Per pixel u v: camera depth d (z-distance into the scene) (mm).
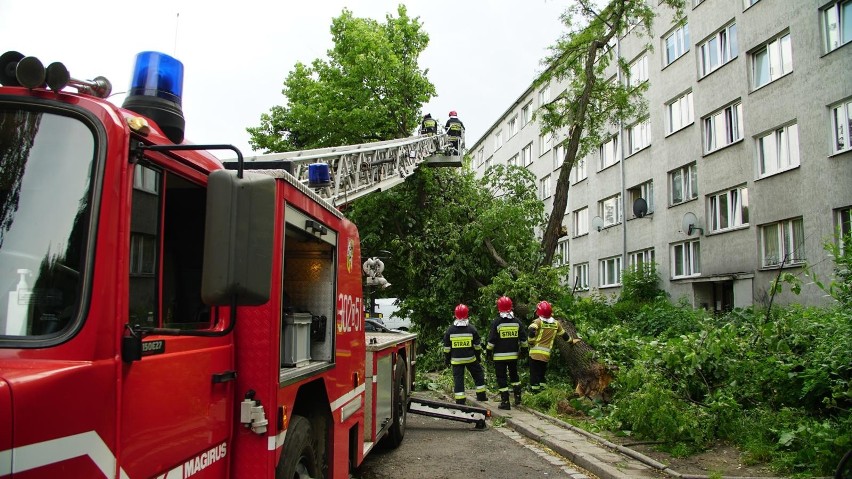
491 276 17000
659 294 21703
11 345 2107
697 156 20859
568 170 15961
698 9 20859
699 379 8047
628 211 25328
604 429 8258
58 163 2309
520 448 7828
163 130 2912
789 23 16859
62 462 1964
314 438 4363
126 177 2359
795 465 5953
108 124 2336
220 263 2418
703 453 6770
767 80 17938
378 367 6531
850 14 15094
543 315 10797
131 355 2258
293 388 3688
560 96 16641
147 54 2992
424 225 17844
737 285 18547
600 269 27953
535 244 16641
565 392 10492
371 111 19578
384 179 13688
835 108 15547
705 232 20297
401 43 20781
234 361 3289
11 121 2346
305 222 4031
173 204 2797
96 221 2252
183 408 2699
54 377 1965
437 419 10172
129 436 2268
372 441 6254
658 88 23312
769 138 17797
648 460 6500
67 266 2215
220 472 3113
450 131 19359
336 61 20641
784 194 16953
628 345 10258
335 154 10250
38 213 2258
